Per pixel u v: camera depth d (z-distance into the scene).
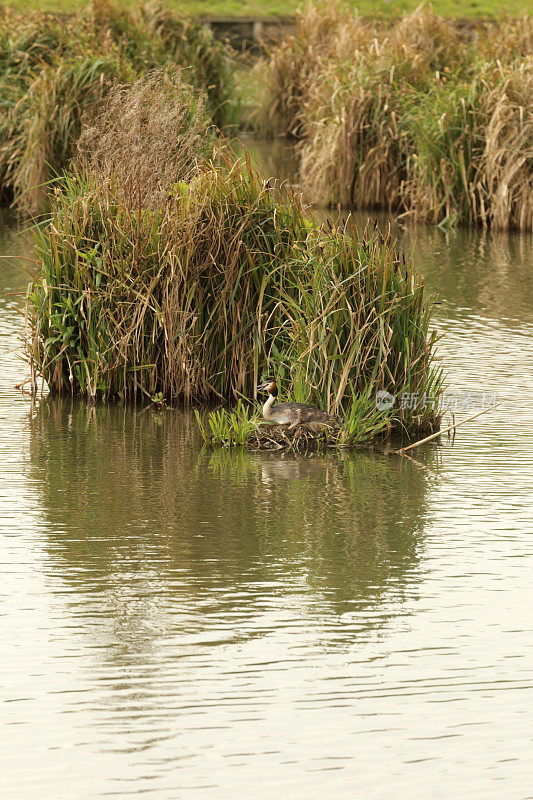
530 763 7.22
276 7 51.19
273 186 16.20
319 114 32.81
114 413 15.30
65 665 8.27
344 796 6.85
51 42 32.38
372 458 13.51
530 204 29.27
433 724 7.61
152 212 16.14
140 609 9.20
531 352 17.89
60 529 10.96
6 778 6.95
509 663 8.42
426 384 14.59
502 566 10.20
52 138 29.42
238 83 39.19
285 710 7.73
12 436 14.12
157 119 17.88
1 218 29.55
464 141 29.81
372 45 33.88
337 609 9.27
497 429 14.46
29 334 16.41
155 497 11.96
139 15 36.22
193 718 7.62
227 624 8.97
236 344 15.76
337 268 14.52
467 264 24.62
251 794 6.85
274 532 10.98
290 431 13.99
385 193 31.53
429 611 9.27
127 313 15.77
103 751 7.24
